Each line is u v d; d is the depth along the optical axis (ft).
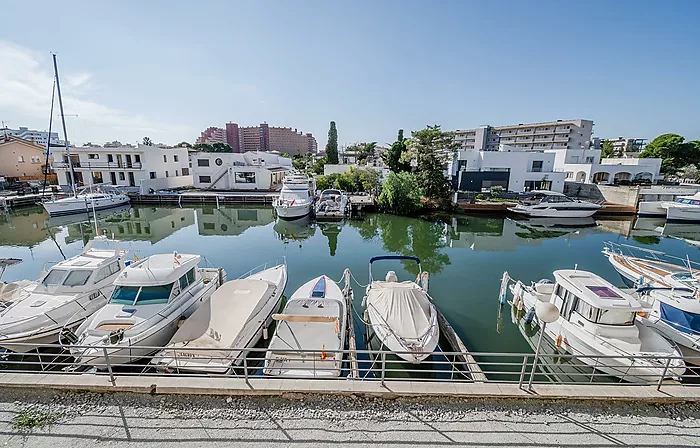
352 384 17.37
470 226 86.53
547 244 68.18
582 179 137.39
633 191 101.55
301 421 15.49
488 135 263.90
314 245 65.26
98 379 17.56
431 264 53.42
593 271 50.96
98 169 130.62
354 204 100.68
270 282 35.01
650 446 14.46
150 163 133.90
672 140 187.62
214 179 138.21
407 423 15.42
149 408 16.15
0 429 14.85
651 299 31.32
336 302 29.91
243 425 15.21
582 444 14.47
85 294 30.66
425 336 26.27
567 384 17.81
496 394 16.87
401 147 142.82
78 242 67.26
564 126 233.76
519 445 14.35
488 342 30.76
